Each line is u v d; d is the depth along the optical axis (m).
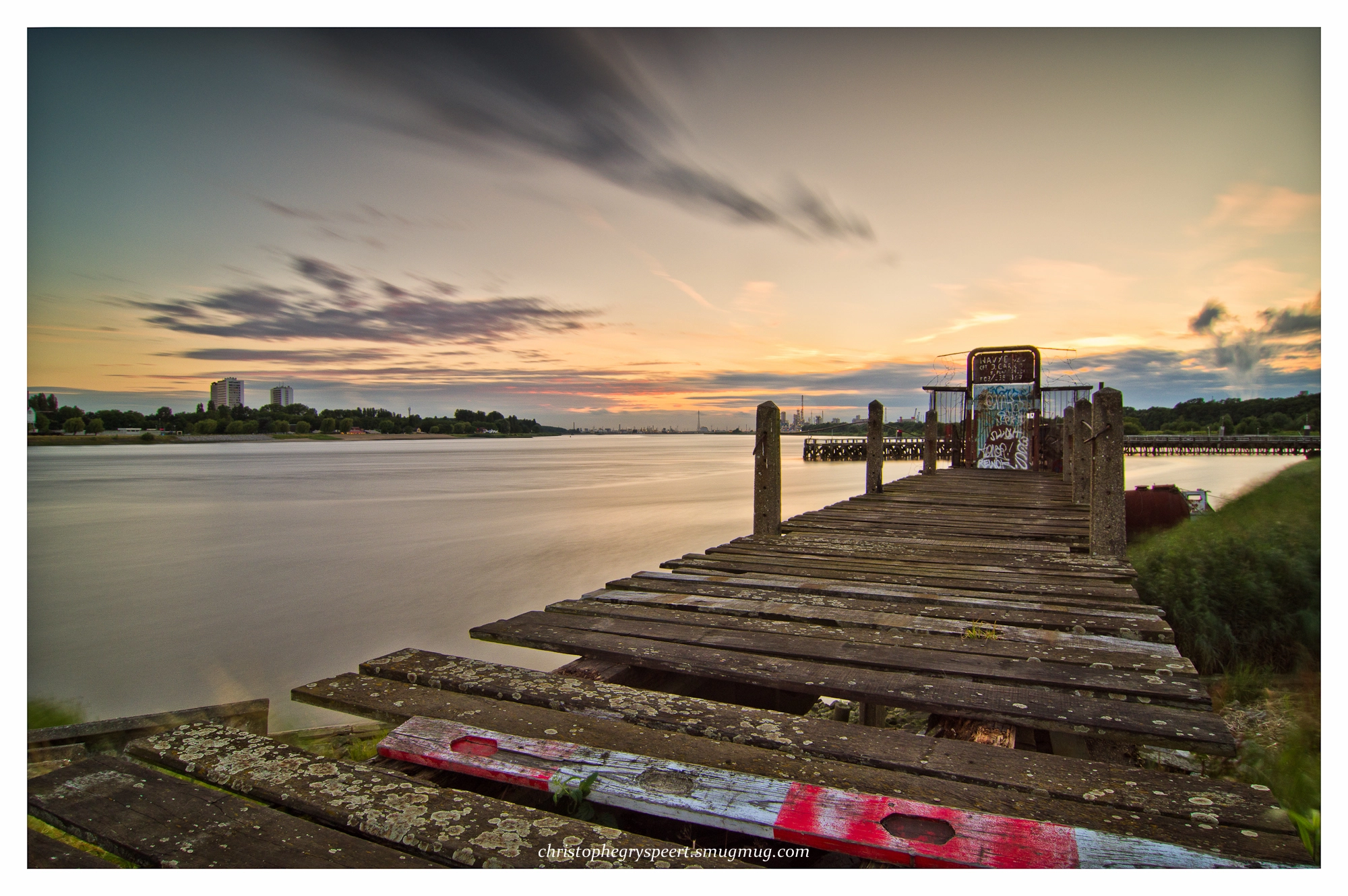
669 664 2.78
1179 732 2.07
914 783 1.79
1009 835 1.55
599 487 34.84
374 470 52.56
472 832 1.62
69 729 2.44
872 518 7.47
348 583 12.40
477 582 12.47
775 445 6.46
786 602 3.78
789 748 1.98
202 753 2.04
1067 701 2.33
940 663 2.71
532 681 2.54
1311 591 7.11
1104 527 5.36
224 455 91.62
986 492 10.13
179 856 1.55
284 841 1.62
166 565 14.20
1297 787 4.19
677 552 15.24
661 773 1.86
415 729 2.17
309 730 5.45
